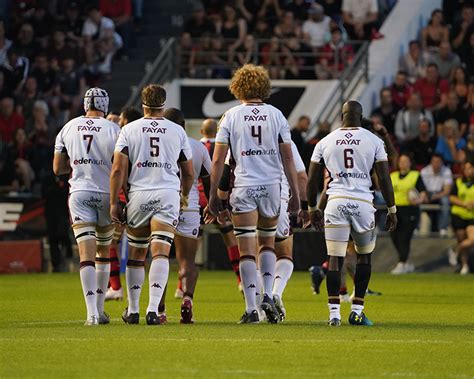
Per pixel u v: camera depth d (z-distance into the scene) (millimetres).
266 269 35625
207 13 87438
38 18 87062
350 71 79312
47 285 57781
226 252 71562
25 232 71812
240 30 82875
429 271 69438
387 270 70312
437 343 31031
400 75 77188
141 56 87562
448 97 76438
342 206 34750
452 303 47000
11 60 82250
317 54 80250
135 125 34719
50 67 83062
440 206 70625
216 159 35156
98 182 35438
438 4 88812
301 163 37125
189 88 80625
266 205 35219
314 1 85375
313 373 25812
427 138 74250
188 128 80375
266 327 34688
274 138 35125
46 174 69438
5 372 25812
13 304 45375
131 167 34719
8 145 79062
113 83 84375
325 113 78875
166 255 35000
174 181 34812
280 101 79875
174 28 90250
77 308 43469
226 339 31359
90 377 25125
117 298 46594
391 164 73000
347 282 59969
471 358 28328
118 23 87375
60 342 30750
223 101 80000
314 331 33562
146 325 35156
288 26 82000
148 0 92062
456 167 73750
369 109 79500
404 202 67000
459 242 68250
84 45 84438
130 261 35562
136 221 34906
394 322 37750
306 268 69875
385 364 27234
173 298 48625
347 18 83812
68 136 35656
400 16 85312
